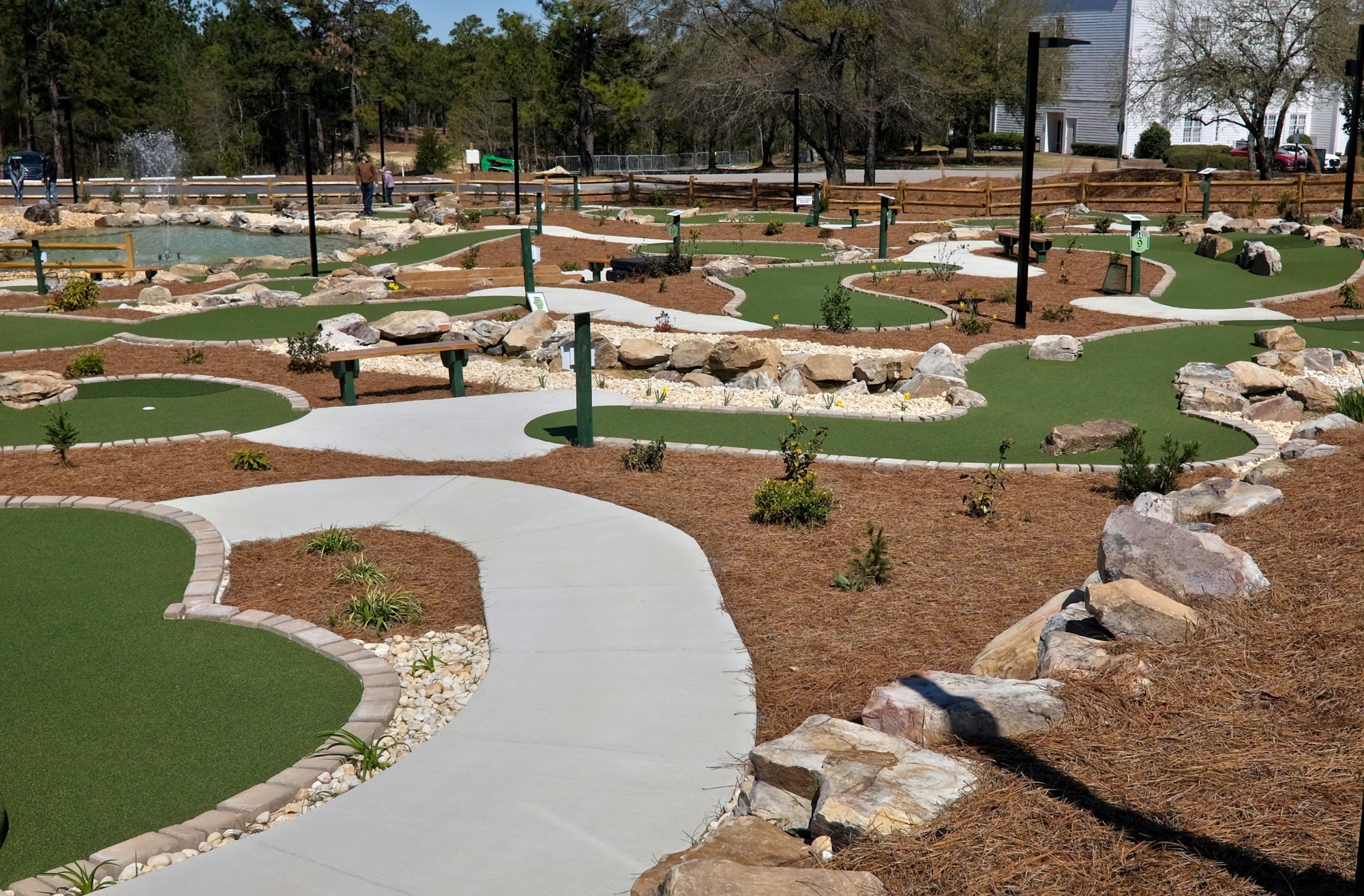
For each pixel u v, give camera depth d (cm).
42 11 6738
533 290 1991
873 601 685
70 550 787
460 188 4600
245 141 7400
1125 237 2858
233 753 513
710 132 4972
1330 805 374
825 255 2597
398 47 8044
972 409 1236
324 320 1578
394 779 486
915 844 380
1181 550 562
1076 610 559
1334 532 632
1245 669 475
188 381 1368
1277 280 2134
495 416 1197
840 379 1363
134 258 2920
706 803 463
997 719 458
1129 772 411
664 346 1533
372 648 639
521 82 7412
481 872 416
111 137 6988
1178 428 1143
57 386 1272
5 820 456
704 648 621
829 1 3891
